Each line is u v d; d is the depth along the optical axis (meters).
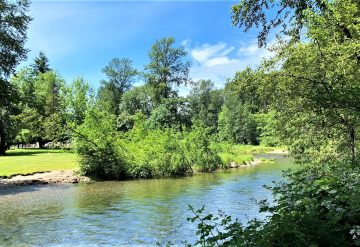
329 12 10.95
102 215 15.41
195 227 13.24
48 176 27.14
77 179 27.02
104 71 87.94
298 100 12.14
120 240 11.77
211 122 98.88
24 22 27.22
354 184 5.40
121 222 14.16
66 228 13.30
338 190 5.25
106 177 29.03
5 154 46.56
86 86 63.38
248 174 30.98
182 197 19.66
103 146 28.66
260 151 68.25
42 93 66.94
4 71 27.14
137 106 83.31
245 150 68.06
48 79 70.12
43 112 59.72
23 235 12.38
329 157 12.34
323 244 4.54
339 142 12.28
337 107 8.95
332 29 11.07
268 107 13.41
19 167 30.45
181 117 73.81
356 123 10.27
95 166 28.48
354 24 10.90
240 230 4.79
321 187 5.80
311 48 11.44
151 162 30.36
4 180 25.14
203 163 34.38
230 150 43.34
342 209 4.78
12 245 11.26
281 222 4.72
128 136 32.94
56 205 17.67
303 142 13.32
